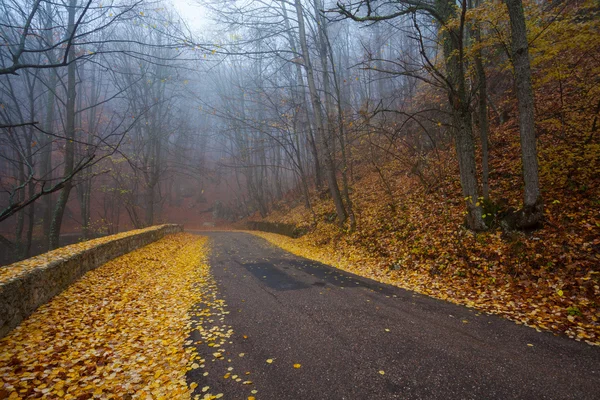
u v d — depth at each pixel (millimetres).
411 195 12609
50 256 6922
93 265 8281
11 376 3438
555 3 8094
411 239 9578
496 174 10203
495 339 4207
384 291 6730
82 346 4371
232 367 3768
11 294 4652
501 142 11664
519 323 4699
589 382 3170
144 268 9648
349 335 4504
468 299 5930
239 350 4203
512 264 6523
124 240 10844
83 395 3273
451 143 14508
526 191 7141
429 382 3277
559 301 5137
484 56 10344
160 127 26625
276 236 20109
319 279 7996
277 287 7324
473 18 7727
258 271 9227
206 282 8125
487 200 8250
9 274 5152
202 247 15727
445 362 3662
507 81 13250
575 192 7551
